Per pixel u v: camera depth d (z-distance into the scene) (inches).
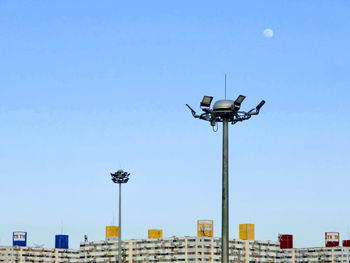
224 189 1934.1
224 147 1962.4
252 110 1972.2
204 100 1952.5
